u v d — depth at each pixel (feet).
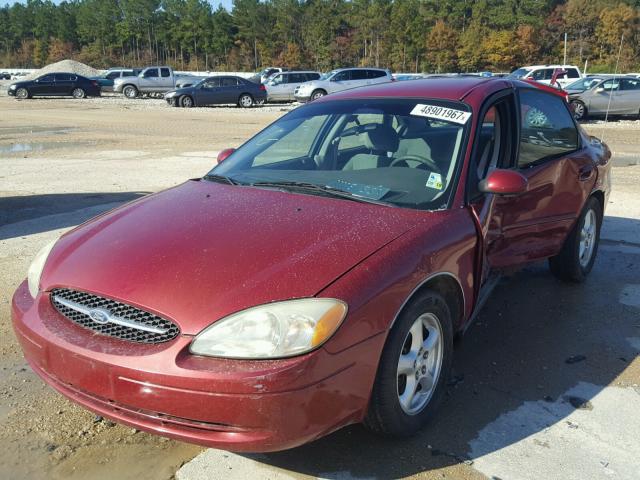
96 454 9.33
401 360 9.24
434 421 10.30
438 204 10.62
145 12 395.34
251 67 378.94
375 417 9.00
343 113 13.08
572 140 16.12
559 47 286.25
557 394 11.26
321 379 7.80
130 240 9.56
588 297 16.05
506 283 17.08
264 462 9.15
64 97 120.98
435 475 8.91
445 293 10.41
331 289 8.14
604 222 23.53
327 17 347.56
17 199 28.14
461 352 12.94
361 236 9.24
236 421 7.61
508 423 10.28
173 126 65.10
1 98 115.85
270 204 10.41
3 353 12.68
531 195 13.41
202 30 385.70
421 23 323.98
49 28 424.87
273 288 8.12
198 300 8.07
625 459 9.34
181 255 8.90
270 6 380.17
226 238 9.23
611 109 69.67
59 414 10.41
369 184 11.10
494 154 12.92
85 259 9.29
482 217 11.14
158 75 120.67
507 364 12.42
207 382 7.54
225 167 12.82
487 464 9.17
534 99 14.70
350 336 8.05
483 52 302.45
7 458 9.24
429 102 12.46
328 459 9.23
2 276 17.35
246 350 7.66
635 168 36.78
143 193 29.48
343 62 346.95
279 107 97.45
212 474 8.86
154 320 8.11
